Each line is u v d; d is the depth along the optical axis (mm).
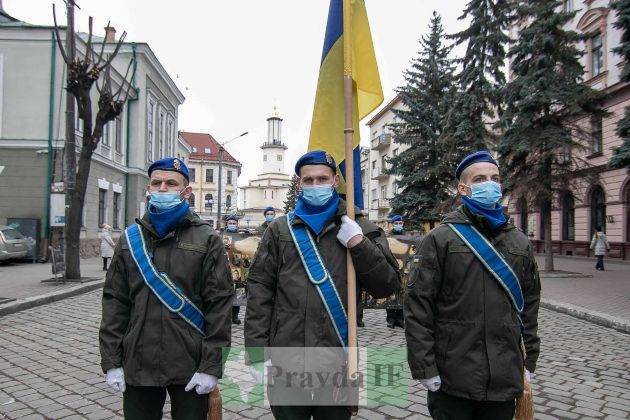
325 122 3252
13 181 20234
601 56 23375
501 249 2648
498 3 19266
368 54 3287
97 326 8000
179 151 45594
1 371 5516
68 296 11164
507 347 2549
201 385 2646
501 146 17547
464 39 19875
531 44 16531
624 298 11125
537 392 5004
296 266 2676
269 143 101062
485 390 2494
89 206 23156
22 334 7402
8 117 20344
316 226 2697
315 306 2602
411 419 4227
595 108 16812
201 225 2916
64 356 6156
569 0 26094
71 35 13164
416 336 2600
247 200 102188
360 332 7836
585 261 23109
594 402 4723
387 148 48031
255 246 8406
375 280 2688
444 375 2580
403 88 22188
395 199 21719
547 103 16234
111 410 4375
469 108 19312
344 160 3201
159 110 33812
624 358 6375
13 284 12359
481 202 2672
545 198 16578
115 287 2820
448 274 2619
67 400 4613
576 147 16297
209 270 2811
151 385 2666
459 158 20094
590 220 24938
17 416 4230
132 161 28703
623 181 22016
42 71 20438
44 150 20344
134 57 26203
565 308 9828
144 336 2691
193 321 2770
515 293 2574
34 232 19656
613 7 11805
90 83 13055
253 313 2691
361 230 2730
